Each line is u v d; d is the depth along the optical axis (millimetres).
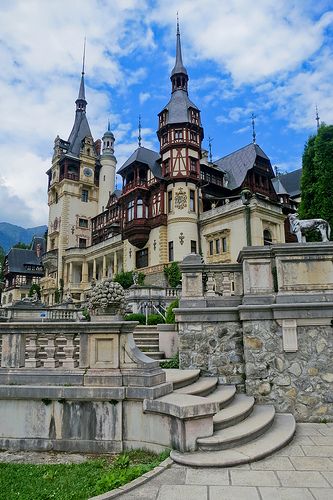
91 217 61219
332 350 8055
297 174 52312
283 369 8141
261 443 5812
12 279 75500
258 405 7941
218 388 8180
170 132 39875
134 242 40750
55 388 6297
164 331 10953
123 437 6156
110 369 6391
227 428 6137
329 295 8312
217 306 9117
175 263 35094
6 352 6676
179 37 44969
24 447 6262
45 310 22812
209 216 37406
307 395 7973
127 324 6457
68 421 6270
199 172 39531
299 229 9297
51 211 63062
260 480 4672
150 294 25500
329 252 8523
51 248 61406
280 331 8297
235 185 40812
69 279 54906
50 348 6652
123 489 4391
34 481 4840
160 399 5992
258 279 8695
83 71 70625
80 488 4590
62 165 61188
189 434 5477
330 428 7219
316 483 4594
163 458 5426
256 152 41438
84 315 20703
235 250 34500
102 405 6262
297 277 8516
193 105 41125
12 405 6430
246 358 8305
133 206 41406
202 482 4617
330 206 16109
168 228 38406
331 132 16766
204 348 8820
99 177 63594
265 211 34500
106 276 50188
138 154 42250
